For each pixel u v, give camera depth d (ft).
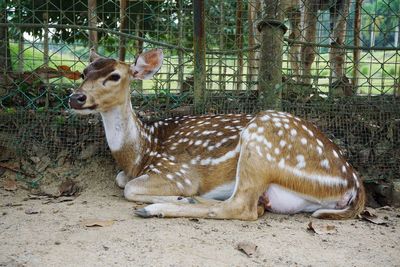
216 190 8.66
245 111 10.00
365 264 6.96
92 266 6.59
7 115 9.62
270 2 9.75
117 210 8.20
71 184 9.21
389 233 7.88
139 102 10.25
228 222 7.94
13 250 6.88
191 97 10.18
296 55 10.95
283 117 8.37
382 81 10.26
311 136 8.36
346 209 8.31
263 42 9.80
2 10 9.82
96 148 9.65
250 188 8.09
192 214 7.98
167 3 11.87
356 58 10.75
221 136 8.71
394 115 9.93
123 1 10.90
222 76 10.26
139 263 6.69
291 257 7.02
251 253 7.02
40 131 9.64
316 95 10.14
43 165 9.45
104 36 11.57
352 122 9.95
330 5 11.30
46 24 9.53
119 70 8.58
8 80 9.94
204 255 6.93
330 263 6.94
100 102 8.49
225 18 12.71
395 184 9.27
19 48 10.09
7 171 9.38
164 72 10.74
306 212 8.50
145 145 9.01
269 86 9.81
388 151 9.81
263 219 8.18
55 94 9.88
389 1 11.12
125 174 9.09
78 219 7.80
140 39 9.83
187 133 8.94
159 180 8.59
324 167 8.29
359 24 11.02
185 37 12.25
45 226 7.55
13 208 8.29
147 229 7.50
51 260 6.68
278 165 8.14
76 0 11.66
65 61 10.69
